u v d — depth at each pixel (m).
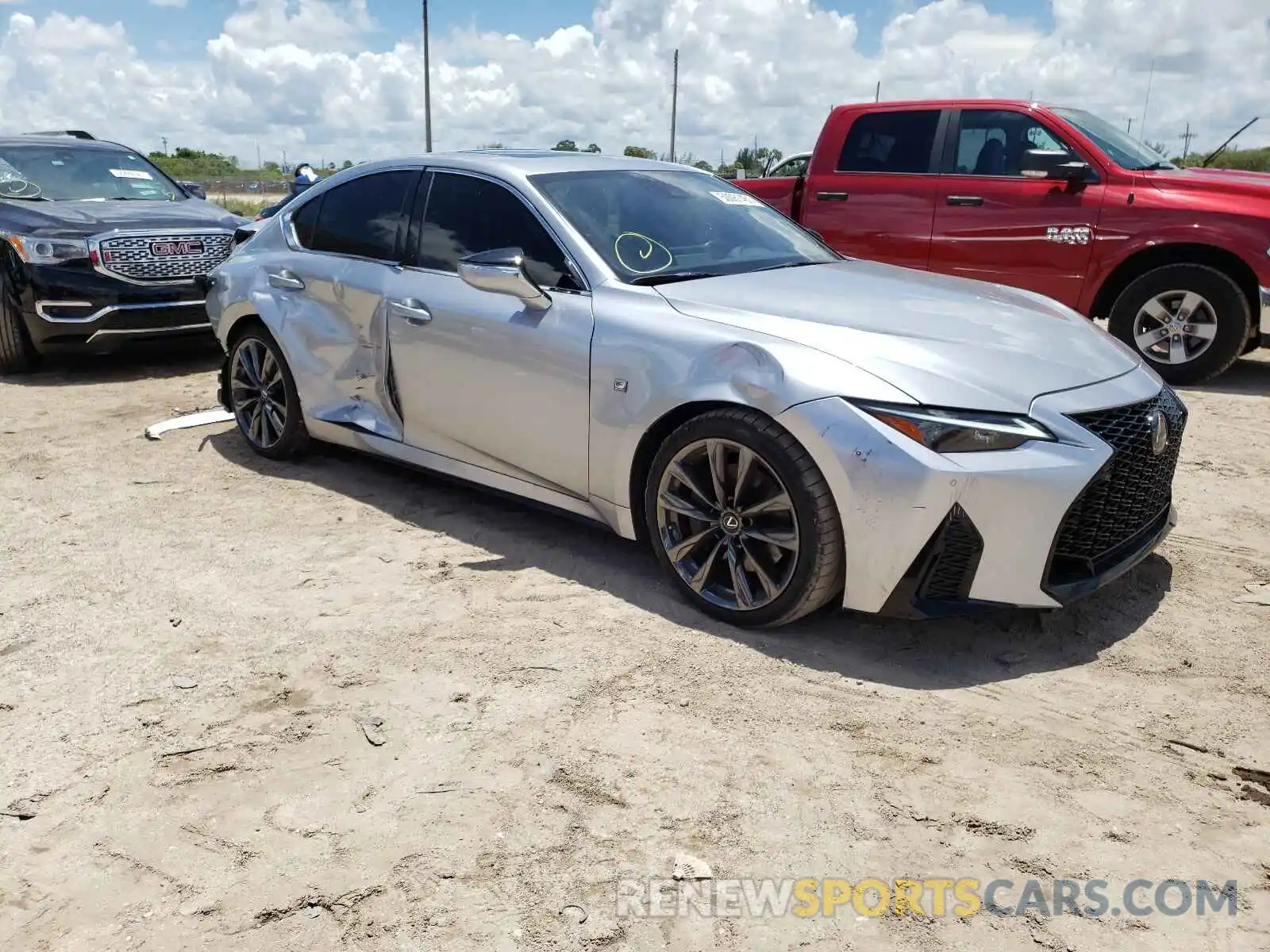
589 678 3.10
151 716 2.92
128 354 8.60
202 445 5.68
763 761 2.67
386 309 4.41
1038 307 3.86
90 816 2.49
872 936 2.09
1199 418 6.18
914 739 2.77
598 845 2.36
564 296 3.78
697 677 3.10
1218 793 2.54
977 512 2.93
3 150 8.40
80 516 4.57
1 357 7.64
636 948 2.06
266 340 5.12
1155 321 7.09
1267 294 6.61
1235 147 8.99
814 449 3.04
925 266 7.77
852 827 2.42
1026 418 3.01
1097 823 2.43
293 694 3.04
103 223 7.52
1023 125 7.41
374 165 4.77
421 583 3.81
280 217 5.24
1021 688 3.04
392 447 4.56
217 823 2.46
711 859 2.31
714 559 3.44
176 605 3.64
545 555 4.06
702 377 3.30
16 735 2.84
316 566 3.99
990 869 2.28
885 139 7.92
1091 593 3.15
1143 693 3.00
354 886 2.24
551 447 3.83
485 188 4.22
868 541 3.00
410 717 2.90
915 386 3.02
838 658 3.21
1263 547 4.09
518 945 2.07
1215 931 2.09
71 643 3.37
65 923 2.15
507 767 2.66
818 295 3.65
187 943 2.09
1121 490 3.19
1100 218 7.02
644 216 4.15
